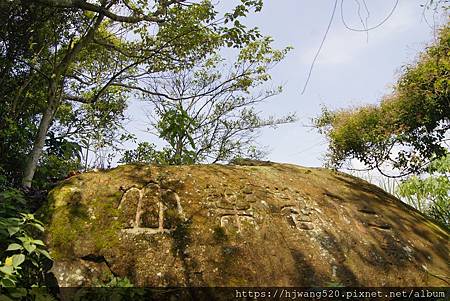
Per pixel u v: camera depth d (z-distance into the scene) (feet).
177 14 22.71
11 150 18.56
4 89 18.97
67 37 20.74
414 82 19.04
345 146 21.07
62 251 11.43
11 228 10.15
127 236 11.94
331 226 14.32
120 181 13.46
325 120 22.27
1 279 9.36
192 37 23.12
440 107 18.83
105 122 27.71
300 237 13.46
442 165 19.65
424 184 20.75
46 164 19.79
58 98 20.49
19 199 12.08
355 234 14.44
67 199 12.66
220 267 11.79
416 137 19.89
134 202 12.85
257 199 14.19
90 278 11.09
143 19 20.76
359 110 21.26
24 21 18.17
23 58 18.99
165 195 13.32
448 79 17.78
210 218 12.93
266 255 12.45
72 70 25.26
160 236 12.14
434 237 16.06
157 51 23.27
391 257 14.07
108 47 23.45
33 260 10.46
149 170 14.26
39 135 18.45
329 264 12.94
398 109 19.89
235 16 20.77
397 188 22.18
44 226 11.91
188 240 12.19
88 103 24.58
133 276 11.23
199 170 14.93
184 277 11.40
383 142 20.40
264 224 13.33
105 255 11.44
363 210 15.92
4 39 18.11
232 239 12.51
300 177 17.03
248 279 11.76
